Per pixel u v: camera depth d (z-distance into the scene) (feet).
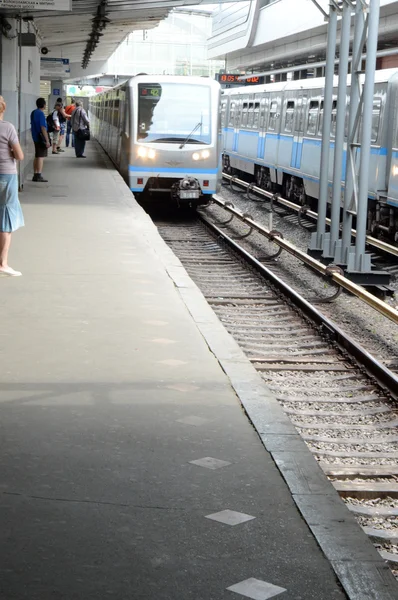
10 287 33.42
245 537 13.87
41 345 25.26
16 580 12.23
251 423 19.49
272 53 185.78
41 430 18.47
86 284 34.50
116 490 15.55
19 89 73.36
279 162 93.66
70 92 400.26
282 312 42.50
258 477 16.43
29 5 62.75
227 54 223.51
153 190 77.10
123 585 12.20
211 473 16.53
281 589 12.26
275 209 92.94
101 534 13.76
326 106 57.98
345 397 29.48
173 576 12.51
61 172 91.04
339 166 56.49
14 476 16.01
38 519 14.24
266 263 59.11
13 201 35.14
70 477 16.06
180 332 27.58
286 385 30.76
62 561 12.83
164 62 309.63
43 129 78.69
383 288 49.80
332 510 15.01
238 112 117.50
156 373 23.06
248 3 186.29
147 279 36.09
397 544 18.01
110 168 97.30
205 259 58.39
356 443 24.70
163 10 94.22
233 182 122.42
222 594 12.05
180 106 75.56
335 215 56.95
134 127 75.36
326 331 38.04
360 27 52.16
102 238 47.34
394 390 29.84
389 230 65.05
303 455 17.62
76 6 81.30
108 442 17.93
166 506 14.94
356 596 12.11
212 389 21.89
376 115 64.34
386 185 63.52
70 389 21.35
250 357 33.71
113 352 24.86
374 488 20.98
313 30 141.59
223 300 44.83
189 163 75.77
